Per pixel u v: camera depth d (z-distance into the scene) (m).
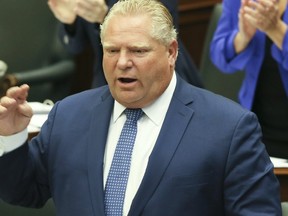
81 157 5.59
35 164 5.81
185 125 5.44
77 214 5.48
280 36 7.84
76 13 8.35
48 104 9.43
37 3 11.91
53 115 5.89
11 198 5.82
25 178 5.75
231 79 10.30
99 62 8.75
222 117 5.43
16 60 11.84
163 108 5.54
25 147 5.66
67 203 5.58
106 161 5.55
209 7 12.98
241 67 8.40
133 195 5.38
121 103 5.46
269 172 5.39
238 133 5.36
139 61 5.23
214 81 10.45
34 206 6.01
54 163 5.71
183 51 8.52
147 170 5.33
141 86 5.30
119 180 5.44
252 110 8.50
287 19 8.19
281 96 8.26
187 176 5.28
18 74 11.38
